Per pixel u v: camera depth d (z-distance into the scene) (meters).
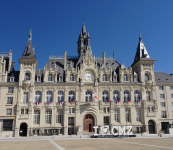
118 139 48.09
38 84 70.88
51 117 69.00
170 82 78.25
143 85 74.56
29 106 67.94
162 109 75.44
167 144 34.03
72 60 82.94
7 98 69.25
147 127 70.56
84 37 85.31
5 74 71.12
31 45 77.00
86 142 39.69
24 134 67.94
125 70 76.38
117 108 72.56
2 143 39.50
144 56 78.81
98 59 83.50
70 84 72.12
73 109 70.62
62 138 54.81
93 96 70.25
